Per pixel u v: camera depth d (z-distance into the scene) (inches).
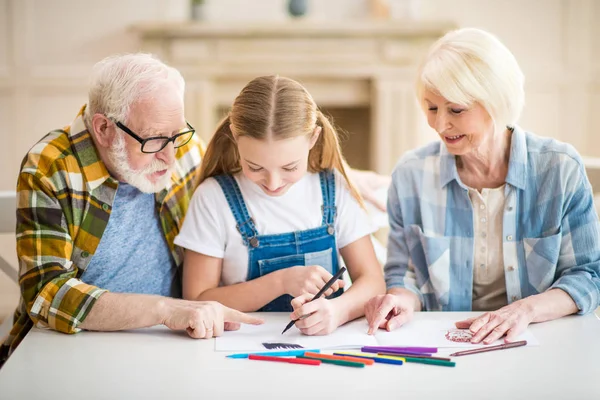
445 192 62.5
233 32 163.8
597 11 169.3
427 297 64.0
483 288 63.4
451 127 56.5
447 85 54.4
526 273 61.1
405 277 64.0
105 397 42.8
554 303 55.7
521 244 61.0
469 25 172.4
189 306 52.9
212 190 60.6
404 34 164.7
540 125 174.2
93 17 168.7
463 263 62.4
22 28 167.5
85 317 53.2
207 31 163.8
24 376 45.9
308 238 61.0
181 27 163.0
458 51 54.8
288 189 60.9
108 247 61.0
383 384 44.3
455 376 45.6
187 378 45.3
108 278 61.5
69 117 171.5
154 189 59.1
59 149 58.7
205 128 168.7
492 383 44.6
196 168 68.4
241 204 60.4
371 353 49.3
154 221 63.8
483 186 61.9
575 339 51.9
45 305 53.9
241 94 54.8
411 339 51.9
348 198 62.7
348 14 173.5
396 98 167.8
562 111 173.6
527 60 172.6
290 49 165.6
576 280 57.6
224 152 61.0
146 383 44.6
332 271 62.2
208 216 60.0
